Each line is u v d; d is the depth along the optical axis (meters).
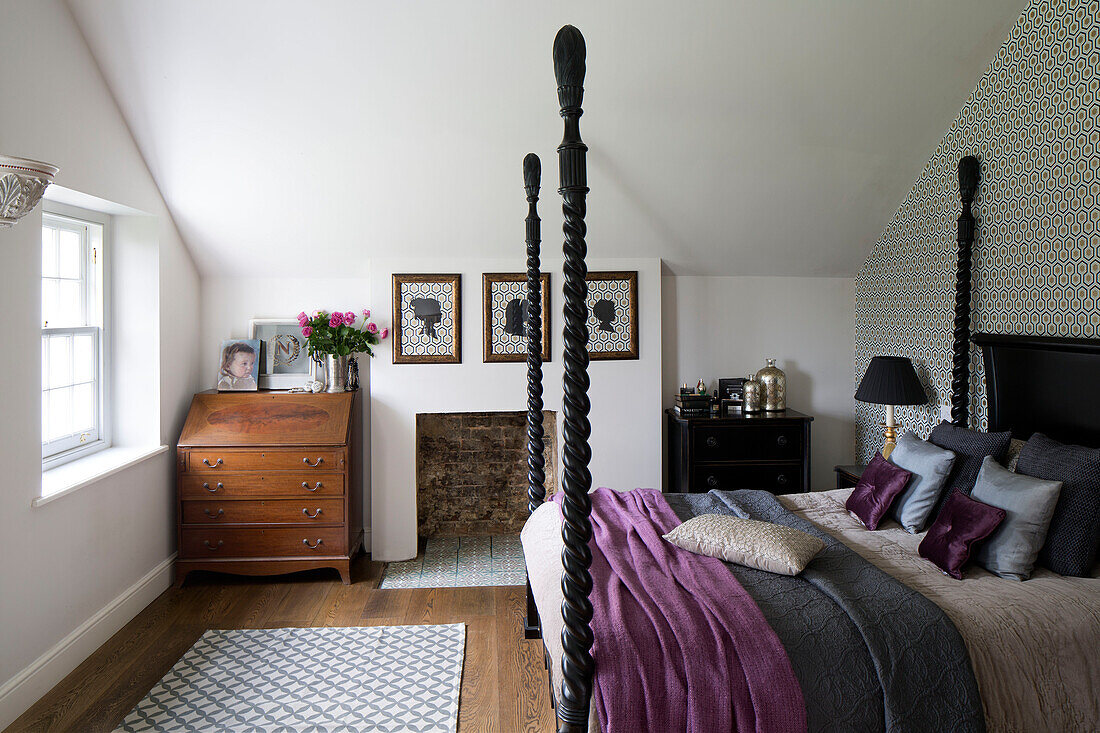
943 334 3.87
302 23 3.10
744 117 3.65
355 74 3.34
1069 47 2.94
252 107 3.48
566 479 1.80
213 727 2.63
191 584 4.09
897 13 3.18
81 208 3.59
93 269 3.76
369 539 4.66
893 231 4.35
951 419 3.62
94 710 2.74
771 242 4.53
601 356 4.59
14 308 2.71
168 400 4.04
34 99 2.79
